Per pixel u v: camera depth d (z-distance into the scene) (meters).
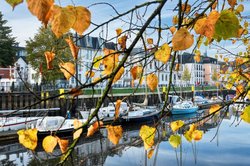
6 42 56.72
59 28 1.07
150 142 2.01
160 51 1.62
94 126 1.66
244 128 26.64
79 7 1.09
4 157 19.05
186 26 1.62
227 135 23.81
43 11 1.02
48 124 19.69
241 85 2.97
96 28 1.47
